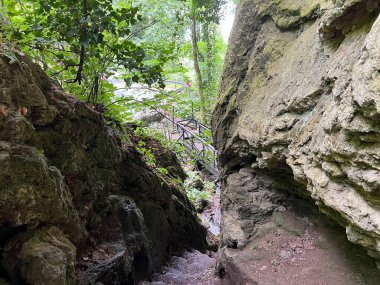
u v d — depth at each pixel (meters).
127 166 5.02
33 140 2.76
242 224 4.24
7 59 2.63
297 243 3.75
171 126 11.97
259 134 3.68
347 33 2.65
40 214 2.47
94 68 4.30
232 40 5.09
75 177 3.43
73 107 3.54
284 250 3.74
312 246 3.62
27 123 2.57
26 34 3.65
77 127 3.55
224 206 4.93
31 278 2.16
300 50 3.48
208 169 11.24
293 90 3.23
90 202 3.62
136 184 5.15
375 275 2.97
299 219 3.96
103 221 4.05
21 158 2.28
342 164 2.22
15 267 2.21
